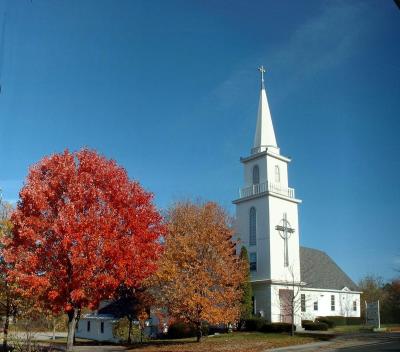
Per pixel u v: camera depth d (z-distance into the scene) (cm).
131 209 2425
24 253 2219
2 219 2689
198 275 3119
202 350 2659
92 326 4938
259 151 4644
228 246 3494
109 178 2408
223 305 3234
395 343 2641
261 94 4853
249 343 2900
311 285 4809
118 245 2284
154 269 2509
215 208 4438
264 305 4159
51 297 2152
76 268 2186
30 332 2162
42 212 2275
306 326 4203
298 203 4612
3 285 2505
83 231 2170
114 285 2280
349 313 5253
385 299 5650
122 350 2898
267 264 4219
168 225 3425
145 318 3488
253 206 4462
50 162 2369
